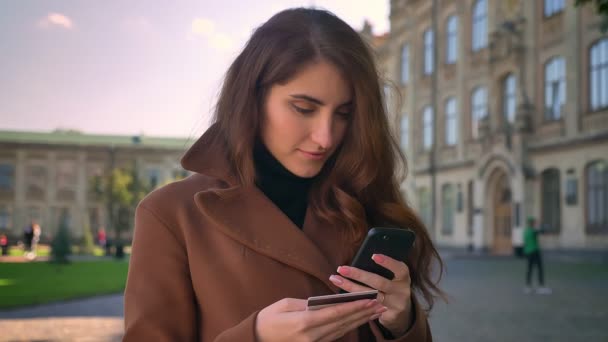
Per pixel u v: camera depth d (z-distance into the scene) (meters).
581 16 24.72
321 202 1.57
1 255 34.81
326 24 1.45
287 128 1.42
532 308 10.62
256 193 1.48
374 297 1.21
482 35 31.30
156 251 1.45
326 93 1.40
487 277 17.48
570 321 9.12
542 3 27.02
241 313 1.41
